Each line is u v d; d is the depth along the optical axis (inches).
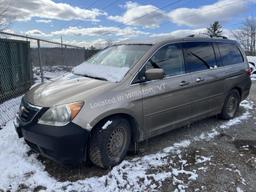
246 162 148.3
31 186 120.2
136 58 152.6
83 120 121.2
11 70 279.9
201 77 180.9
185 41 179.3
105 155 131.3
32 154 147.6
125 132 140.9
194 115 182.4
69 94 129.3
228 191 121.1
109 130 130.5
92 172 132.3
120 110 133.4
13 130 182.2
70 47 533.6
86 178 127.0
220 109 209.9
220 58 206.5
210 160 149.0
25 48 320.5
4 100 262.8
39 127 122.3
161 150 158.9
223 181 128.8
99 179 126.0
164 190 120.7
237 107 232.7
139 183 124.9
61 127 118.9
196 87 177.5
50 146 119.5
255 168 141.9
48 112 122.6
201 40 193.5
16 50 294.2
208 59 194.4
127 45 173.6
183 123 175.0
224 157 153.3
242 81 226.5
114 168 135.1
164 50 162.9
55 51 479.5
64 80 153.6
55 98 127.6
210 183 126.9
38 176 126.9
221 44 213.0
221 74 200.2
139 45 165.9
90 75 155.3
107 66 159.2
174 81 161.3
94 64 169.6
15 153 148.6
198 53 186.4
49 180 124.3
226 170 138.9
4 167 133.8
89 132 122.8
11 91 278.7
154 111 151.6
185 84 167.9
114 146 136.7
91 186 121.0
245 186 125.4
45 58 464.8
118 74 144.4
